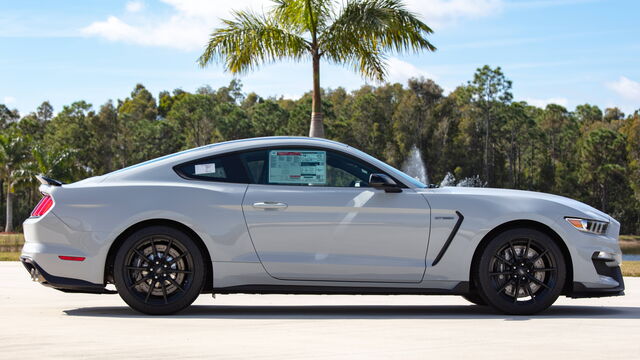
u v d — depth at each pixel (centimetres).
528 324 496
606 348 398
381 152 8350
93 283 549
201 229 547
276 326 482
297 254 552
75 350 386
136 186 558
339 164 568
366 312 580
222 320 513
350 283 554
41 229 554
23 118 9306
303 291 555
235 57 1441
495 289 554
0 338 426
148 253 552
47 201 561
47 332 450
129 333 447
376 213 553
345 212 553
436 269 555
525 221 565
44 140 8925
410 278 554
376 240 552
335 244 553
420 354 377
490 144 8500
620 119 11269
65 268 548
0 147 5653
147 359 361
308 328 473
